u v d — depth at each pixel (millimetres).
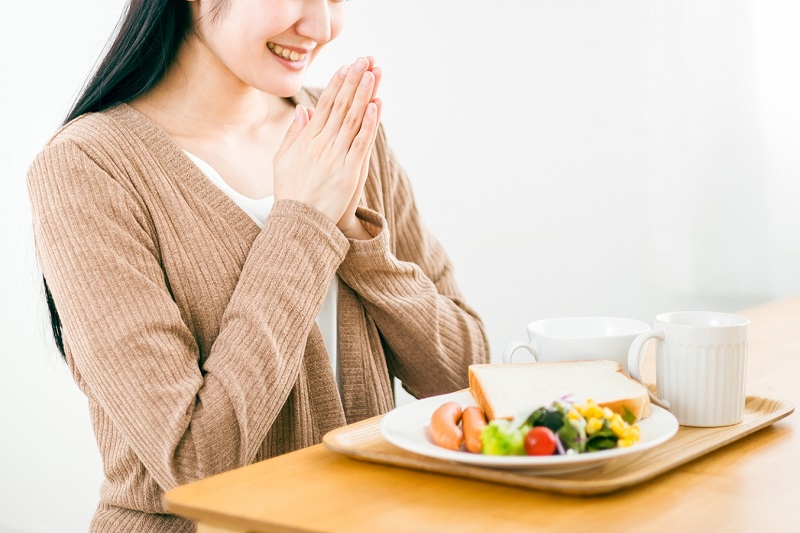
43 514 2518
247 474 794
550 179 2453
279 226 1091
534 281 2502
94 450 2432
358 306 1271
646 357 1216
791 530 646
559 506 701
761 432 896
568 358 939
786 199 2357
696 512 684
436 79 2510
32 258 2424
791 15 2273
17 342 2482
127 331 1011
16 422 2521
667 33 2342
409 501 719
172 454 982
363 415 1268
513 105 2451
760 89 2328
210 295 1117
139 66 1172
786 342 1299
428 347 1285
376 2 2527
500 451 729
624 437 743
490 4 2428
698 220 2402
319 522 677
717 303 2428
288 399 1164
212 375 1021
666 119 2373
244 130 1275
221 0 1098
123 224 1073
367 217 1231
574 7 2369
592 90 2389
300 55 1143
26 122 2418
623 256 2428
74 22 2367
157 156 1137
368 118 1105
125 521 1099
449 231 2568
